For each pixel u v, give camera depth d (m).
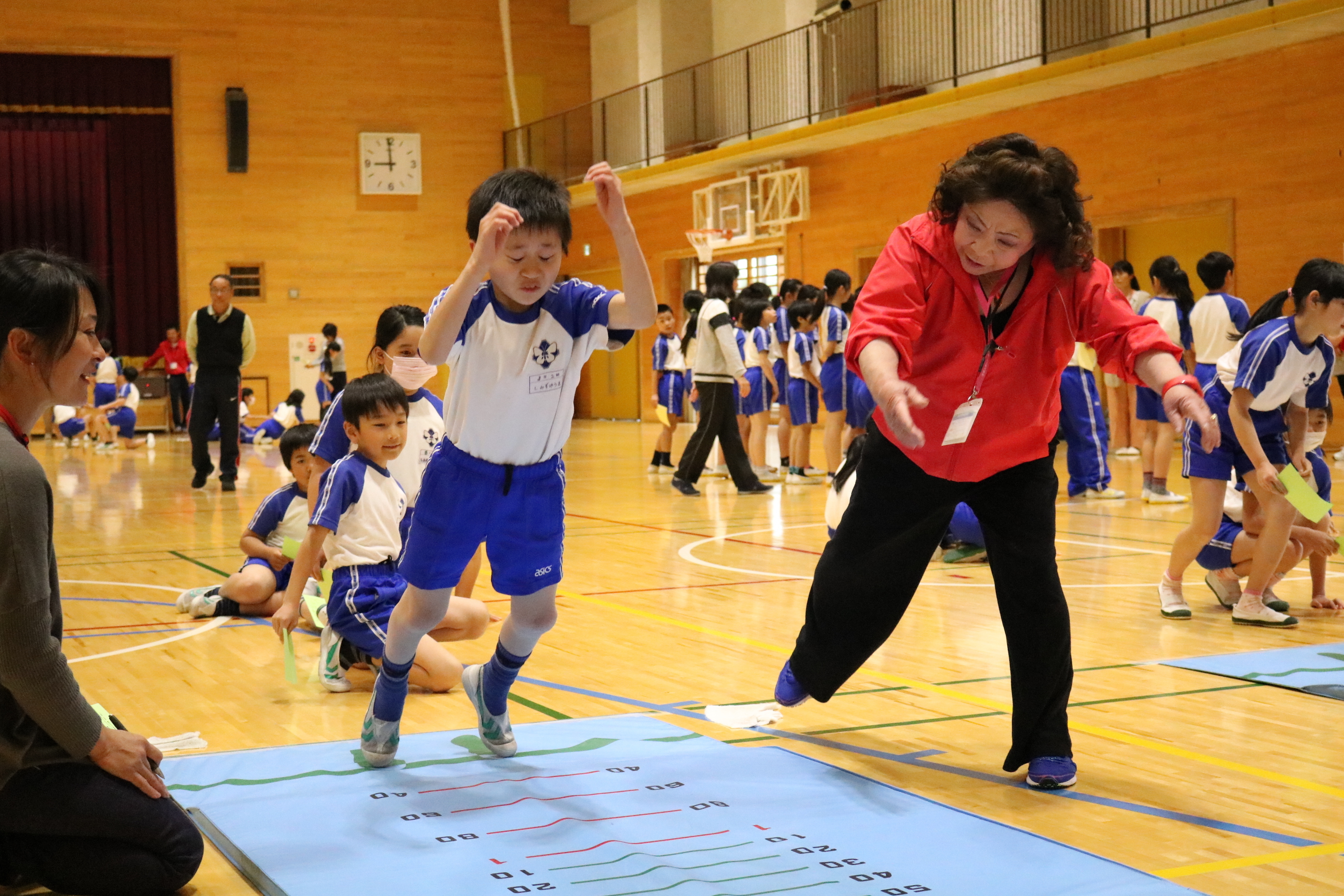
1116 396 13.27
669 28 20.25
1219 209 12.27
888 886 2.24
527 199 2.58
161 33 20.80
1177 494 9.41
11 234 20.98
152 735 3.38
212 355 10.74
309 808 2.71
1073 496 9.25
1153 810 2.70
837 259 17.06
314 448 4.20
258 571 5.25
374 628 3.85
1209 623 4.80
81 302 2.15
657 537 7.63
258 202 21.45
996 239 2.63
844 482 5.78
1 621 2.05
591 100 22.92
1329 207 11.30
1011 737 3.29
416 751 3.17
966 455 2.88
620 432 18.97
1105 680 3.91
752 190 18.38
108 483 11.66
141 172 21.33
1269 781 2.90
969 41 15.37
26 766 2.17
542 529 2.88
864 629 3.09
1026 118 14.25
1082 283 2.78
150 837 2.23
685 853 2.41
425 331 2.58
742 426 12.73
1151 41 11.89
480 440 2.77
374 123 21.95
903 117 14.84
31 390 2.16
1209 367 8.46
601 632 4.79
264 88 21.38
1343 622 4.82
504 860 2.38
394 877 2.29
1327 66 11.23
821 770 2.98
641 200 21.02
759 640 4.62
